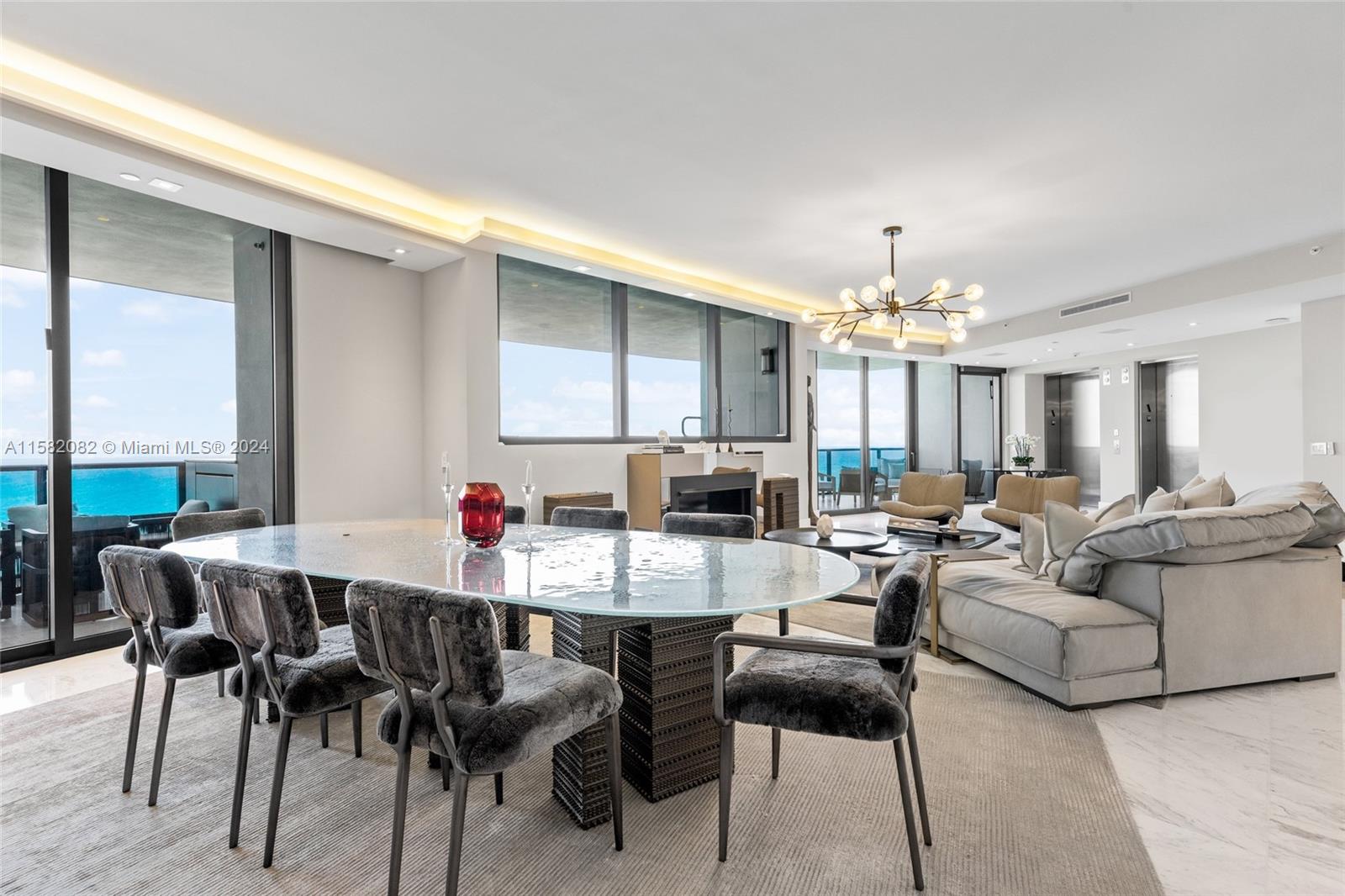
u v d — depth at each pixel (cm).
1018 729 263
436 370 517
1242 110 320
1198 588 289
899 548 434
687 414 703
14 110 283
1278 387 754
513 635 301
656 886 172
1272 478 761
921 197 430
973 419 1101
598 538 278
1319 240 524
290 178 388
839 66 282
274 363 447
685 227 490
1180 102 312
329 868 179
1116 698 279
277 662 197
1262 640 298
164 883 172
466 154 368
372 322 496
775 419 807
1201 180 405
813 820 201
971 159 373
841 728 169
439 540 272
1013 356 978
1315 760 236
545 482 552
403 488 513
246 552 241
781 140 349
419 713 162
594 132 342
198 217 412
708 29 257
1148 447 925
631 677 221
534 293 574
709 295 658
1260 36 262
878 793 217
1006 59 277
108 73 289
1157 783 221
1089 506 1055
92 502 365
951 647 349
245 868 179
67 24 254
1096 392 1050
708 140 350
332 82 296
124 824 200
